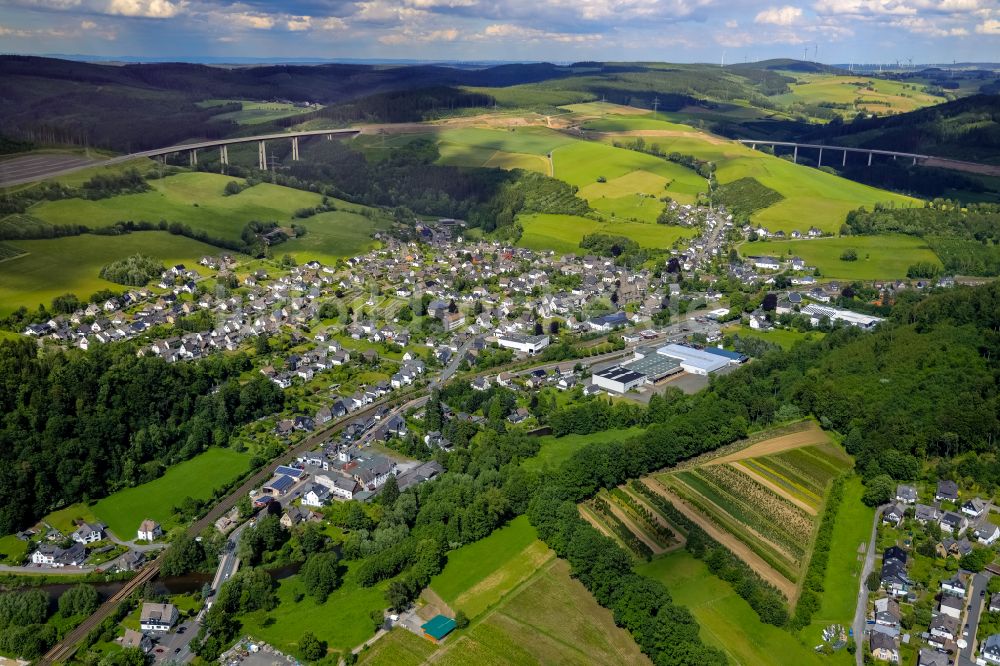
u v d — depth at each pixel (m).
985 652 174.25
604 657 176.75
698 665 167.12
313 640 178.38
